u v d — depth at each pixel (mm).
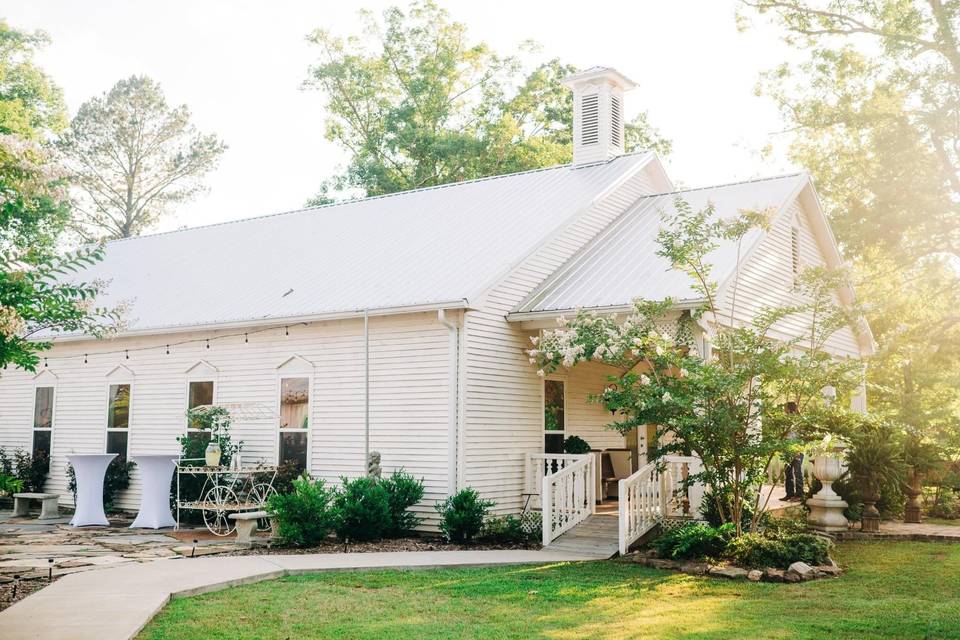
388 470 15828
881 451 15141
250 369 18094
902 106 27516
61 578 10492
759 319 12906
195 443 18000
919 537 14281
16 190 8867
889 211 27094
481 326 15500
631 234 18531
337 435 16641
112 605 8789
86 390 20938
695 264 12930
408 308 15383
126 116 50031
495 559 12555
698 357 12930
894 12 26531
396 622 8477
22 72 33625
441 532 15008
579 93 22500
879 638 7895
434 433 15336
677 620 8617
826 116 28703
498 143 38281
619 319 14859
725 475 12523
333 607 9109
